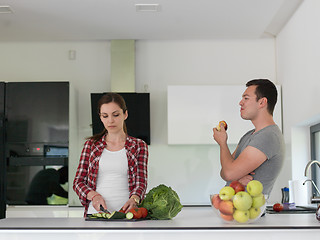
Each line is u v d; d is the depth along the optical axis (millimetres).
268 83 2758
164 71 5230
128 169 2771
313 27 3850
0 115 4738
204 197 5094
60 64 5246
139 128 4875
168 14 4453
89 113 5191
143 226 2070
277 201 4875
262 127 2740
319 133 4434
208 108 4828
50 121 4738
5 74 5234
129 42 5148
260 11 4395
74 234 2072
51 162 4711
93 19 4559
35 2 4141
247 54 5262
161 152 5141
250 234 2059
